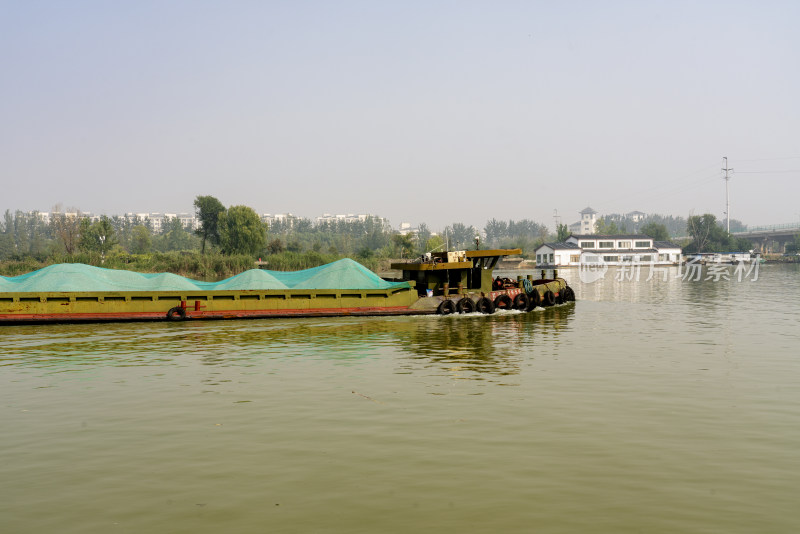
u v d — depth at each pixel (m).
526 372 19.03
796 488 9.78
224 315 32.12
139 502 9.38
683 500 9.34
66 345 24.62
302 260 93.69
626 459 11.10
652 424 13.27
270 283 34.84
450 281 36.62
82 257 82.62
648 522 8.61
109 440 12.41
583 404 14.99
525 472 10.48
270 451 11.63
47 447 12.01
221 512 9.00
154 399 15.77
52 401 15.63
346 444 12.01
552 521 8.64
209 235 126.75
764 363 20.42
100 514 8.98
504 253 36.72
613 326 30.53
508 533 8.29
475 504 9.21
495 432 12.71
